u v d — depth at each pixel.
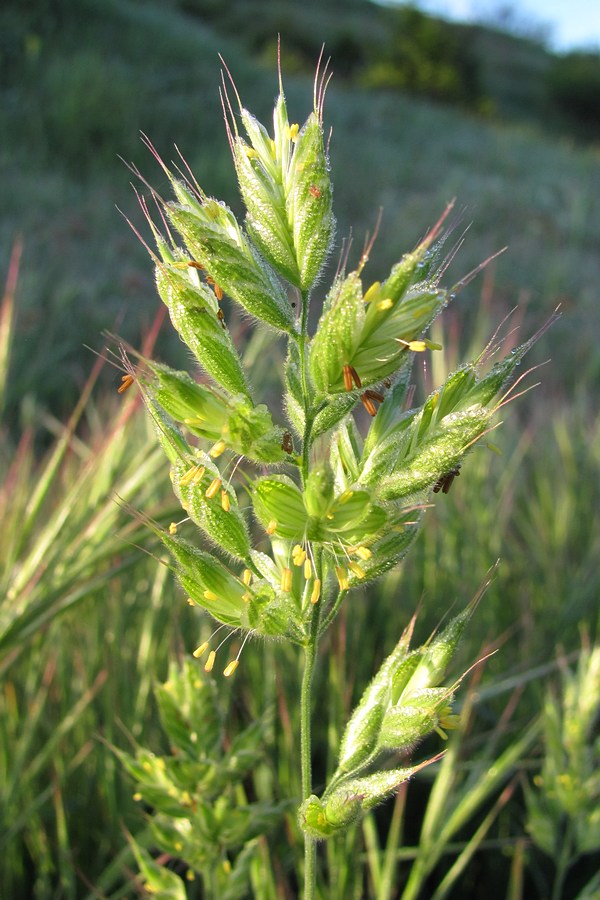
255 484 0.11
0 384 0.25
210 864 0.15
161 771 0.15
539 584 0.30
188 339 0.11
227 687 0.21
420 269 0.11
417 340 0.11
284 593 0.11
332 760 0.19
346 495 0.11
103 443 0.23
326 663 0.23
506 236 1.00
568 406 0.49
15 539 0.21
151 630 0.22
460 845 0.19
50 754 0.20
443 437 0.11
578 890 0.22
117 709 0.21
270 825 0.15
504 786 0.23
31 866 0.20
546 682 0.25
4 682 0.21
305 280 0.11
